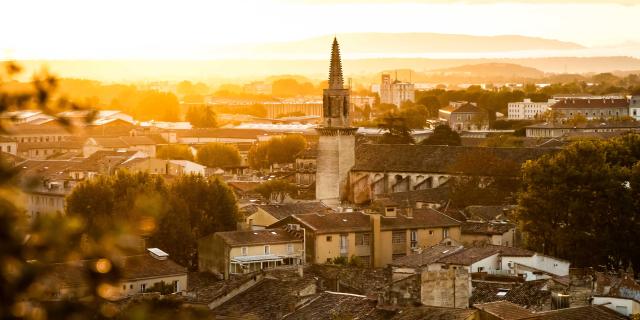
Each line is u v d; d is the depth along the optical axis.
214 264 198.12
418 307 124.19
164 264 167.88
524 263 182.25
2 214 31.09
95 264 32.31
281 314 135.00
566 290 140.75
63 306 31.52
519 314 119.19
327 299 136.00
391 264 182.62
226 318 136.62
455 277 137.50
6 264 30.81
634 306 136.25
